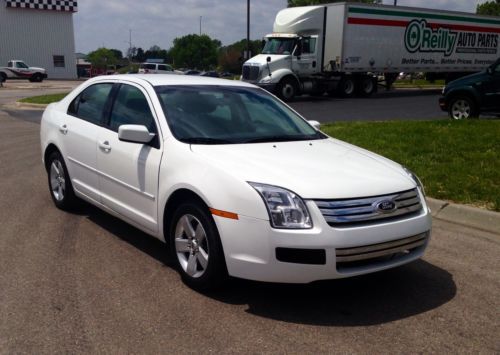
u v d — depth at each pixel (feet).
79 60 327.67
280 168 12.89
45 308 12.40
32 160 30.60
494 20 101.14
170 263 15.33
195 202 13.25
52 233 17.75
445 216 20.07
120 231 18.12
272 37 78.43
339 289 13.87
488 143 28.50
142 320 11.93
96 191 17.72
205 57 353.92
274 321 12.05
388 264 12.52
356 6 79.25
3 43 172.14
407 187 13.21
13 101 76.23
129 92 17.20
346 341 11.27
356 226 11.93
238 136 15.29
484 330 11.89
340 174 12.91
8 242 16.79
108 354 10.53
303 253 11.66
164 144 14.64
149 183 14.82
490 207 19.84
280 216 11.75
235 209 12.14
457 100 42.42
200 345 10.94
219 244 12.64
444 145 28.86
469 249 16.93
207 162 13.25
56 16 180.04
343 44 79.00
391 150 28.71
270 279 11.96
